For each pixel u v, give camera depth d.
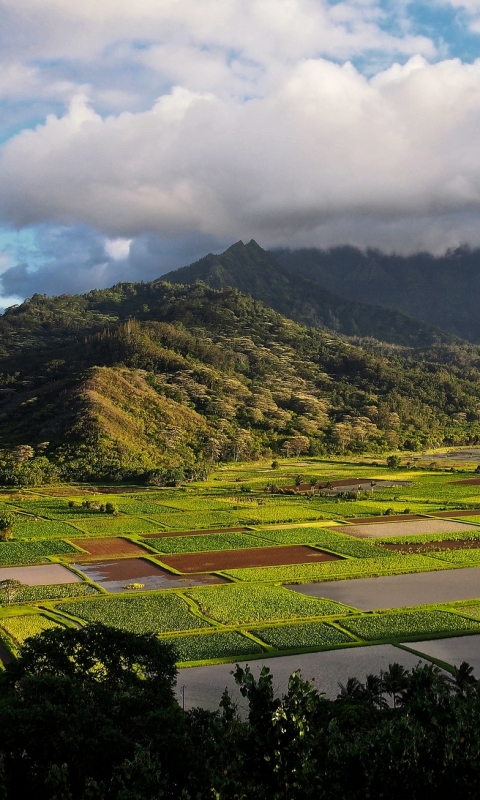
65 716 44.91
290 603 106.12
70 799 35.12
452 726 32.84
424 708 34.12
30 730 43.34
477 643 89.12
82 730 44.59
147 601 107.62
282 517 179.12
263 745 31.70
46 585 116.50
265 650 85.69
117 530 163.62
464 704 34.47
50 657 59.94
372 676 68.56
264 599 108.50
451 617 99.12
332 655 84.56
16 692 54.16
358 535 159.00
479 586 117.06
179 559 136.75
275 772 31.23
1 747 42.91
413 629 93.62
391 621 97.31
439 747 32.53
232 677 77.06
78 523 171.38
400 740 31.98
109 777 42.22
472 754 32.22
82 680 55.22
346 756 32.09
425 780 31.48
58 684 50.22
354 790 31.34
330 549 144.38
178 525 169.38
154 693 57.22
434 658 83.31
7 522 154.38
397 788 31.42
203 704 69.75
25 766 42.91
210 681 76.06
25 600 107.25
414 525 170.12
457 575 124.62
